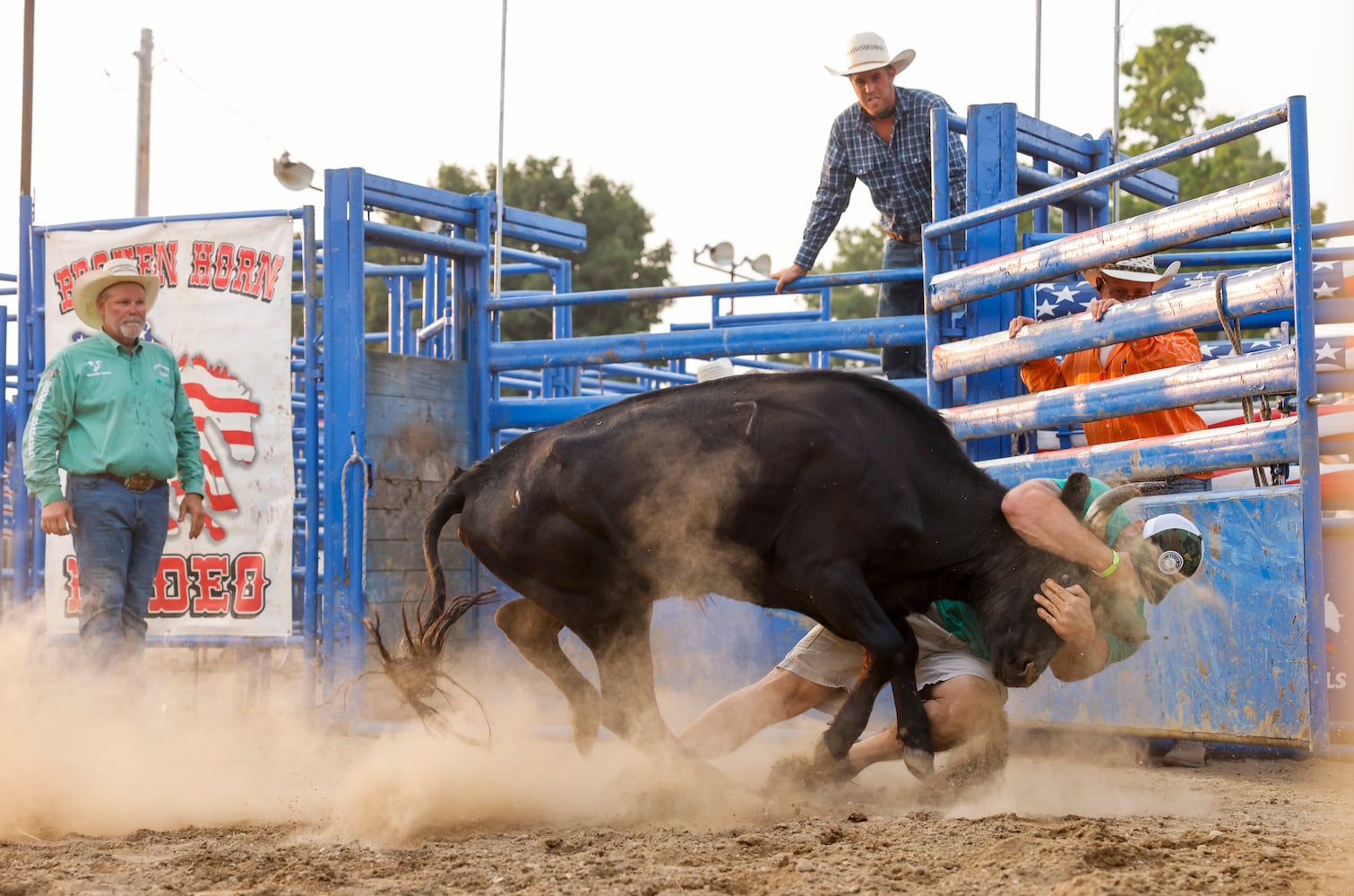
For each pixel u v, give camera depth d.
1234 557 5.44
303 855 3.64
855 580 4.56
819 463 4.56
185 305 7.49
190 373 7.45
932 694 4.70
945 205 7.12
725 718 4.97
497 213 8.16
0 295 9.66
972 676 4.69
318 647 7.64
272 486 7.35
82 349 6.43
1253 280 5.39
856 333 7.32
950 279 6.82
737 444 4.63
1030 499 4.55
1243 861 3.37
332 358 7.29
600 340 7.74
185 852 3.72
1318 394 5.39
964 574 4.71
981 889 3.07
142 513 6.49
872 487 4.57
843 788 4.72
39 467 6.29
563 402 7.88
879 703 6.35
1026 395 6.50
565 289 11.29
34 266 7.94
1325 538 5.43
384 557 7.36
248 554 7.34
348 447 7.21
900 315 8.34
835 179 8.11
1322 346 5.62
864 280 7.62
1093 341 6.02
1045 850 3.32
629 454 4.71
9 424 9.73
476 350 7.98
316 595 7.68
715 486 4.62
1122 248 5.91
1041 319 7.03
